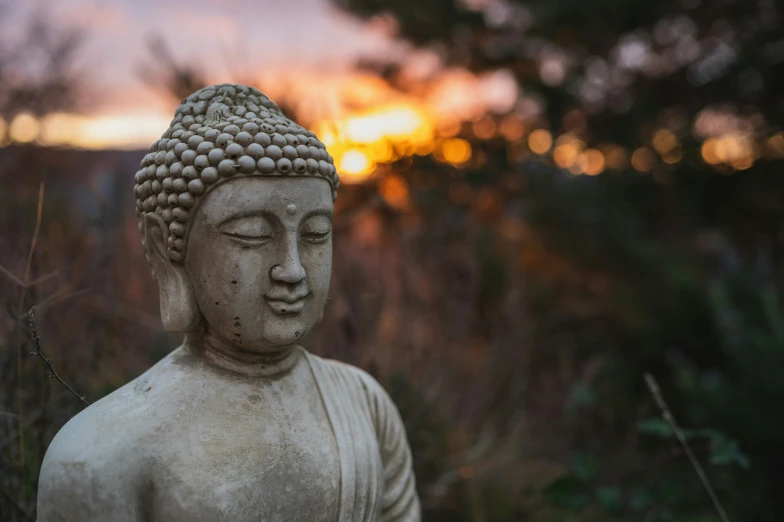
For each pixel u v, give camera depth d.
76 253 2.42
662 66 5.74
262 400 1.23
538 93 5.56
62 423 1.80
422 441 2.44
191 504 1.10
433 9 5.47
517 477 2.85
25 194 3.05
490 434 2.85
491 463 2.78
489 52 5.72
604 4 5.24
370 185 3.49
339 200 3.22
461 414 3.01
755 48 5.32
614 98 5.73
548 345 4.11
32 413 1.71
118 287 2.72
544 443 3.19
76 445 1.11
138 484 1.10
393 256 3.41
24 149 3.44
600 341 4.55
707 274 5.26
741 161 5.75
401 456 1.45
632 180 5.59
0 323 2.00
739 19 5.54
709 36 5.63
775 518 2.83
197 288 1.22
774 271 5.33
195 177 1.17
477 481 2.66
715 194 5.90
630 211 5.41
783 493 2.89
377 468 1.31
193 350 1.28
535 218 4.98
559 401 3.40
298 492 1.18
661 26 5.66
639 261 4.88
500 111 5.62
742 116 5.71
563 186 5.20
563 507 2.15
